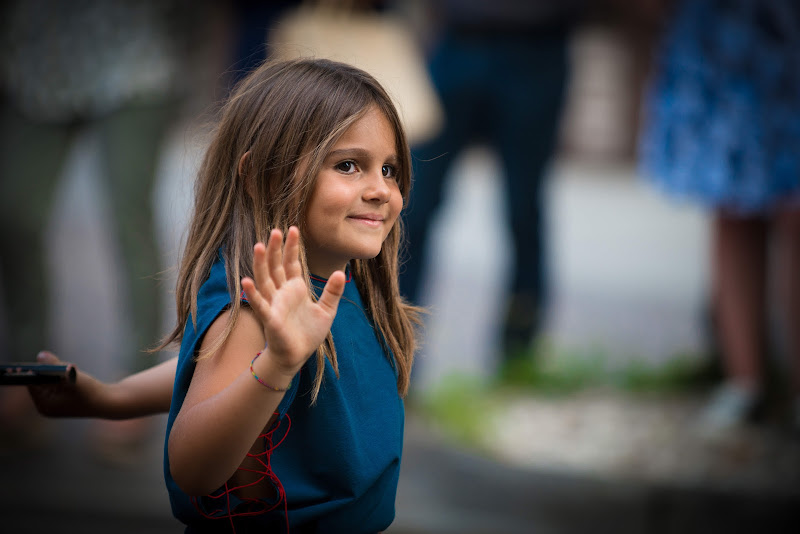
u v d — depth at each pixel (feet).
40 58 39.86
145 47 39.81
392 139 15.84
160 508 37.96
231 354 14.66
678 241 99.50
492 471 40.63
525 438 42.70
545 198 48.60
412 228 46.68
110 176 40.19
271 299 13.58
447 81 46.55
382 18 45.62
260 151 15.44
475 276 78.18
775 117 40.96
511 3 45.03
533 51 46.21
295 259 13.79
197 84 46.01
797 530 37.76
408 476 41.16
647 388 49.42
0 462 40.52
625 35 144.05
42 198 41.16
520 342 49.55
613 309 69.36
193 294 15.42
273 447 15.67
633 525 38.68
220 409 13.78
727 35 41.32
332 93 15.44
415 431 44.19
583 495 39.37
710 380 50.01
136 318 40.04
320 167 15.24
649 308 70.28
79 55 39.65
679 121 43.09
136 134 39.99
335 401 15.80
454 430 43.39
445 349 57.47
